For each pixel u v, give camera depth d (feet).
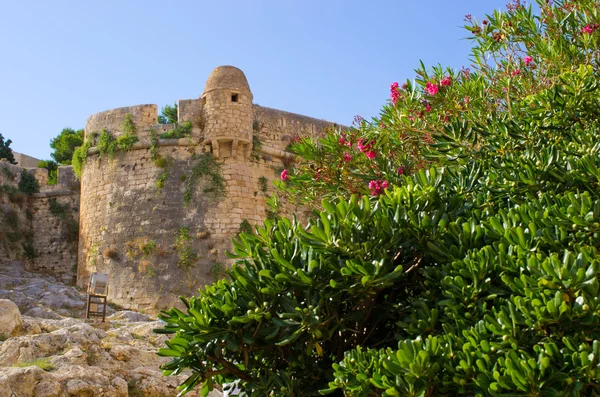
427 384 20.79
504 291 23.41
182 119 111.96
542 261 21.90
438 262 26.76
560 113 32.48
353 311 26.48
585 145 29.58
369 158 39.58
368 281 24.04
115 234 109.70
